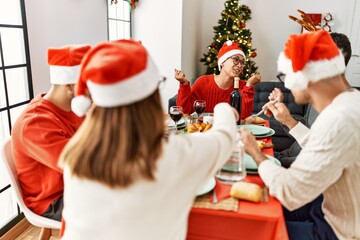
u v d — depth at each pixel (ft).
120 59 2.09
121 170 2.13
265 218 2.92
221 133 2.75
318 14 15.62
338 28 15.97
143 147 2.17
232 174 3.63
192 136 2.61
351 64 16.03
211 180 3.45
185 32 13.01
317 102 3.42
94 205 2.28
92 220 2.31
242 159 3.67
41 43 7.14
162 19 12.37
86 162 2.20
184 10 12.46
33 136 4.03
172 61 12.69
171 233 2.52
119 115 2.19
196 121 5.88
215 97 7.22
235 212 2.97
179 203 2.42
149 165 2.16
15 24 6.56
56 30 7.72
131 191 2.20
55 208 4.33
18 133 4.13
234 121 3.07
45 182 4.31
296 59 3.13
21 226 6.75
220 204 3.09
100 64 2.07
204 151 2.46
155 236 2.39
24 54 6.68
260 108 12.33
